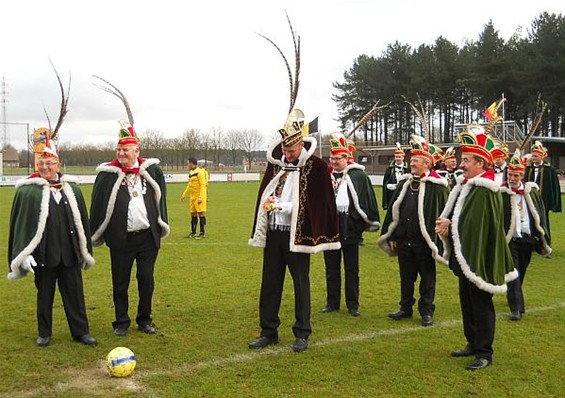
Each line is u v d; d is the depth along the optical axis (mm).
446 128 48188
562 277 9695
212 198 27891
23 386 5023
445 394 4895
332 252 7445
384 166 48969
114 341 6203
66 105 6211
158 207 6535
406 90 46125
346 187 7367
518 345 6121
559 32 37938
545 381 5176
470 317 5762
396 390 4969
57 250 5910
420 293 7008
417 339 6340
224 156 74188
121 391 4918
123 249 6332
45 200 5852
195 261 10930
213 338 6340
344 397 4824
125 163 6379
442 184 6922
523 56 38812
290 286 8805
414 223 6922
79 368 5441
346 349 6004
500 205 5594
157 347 6023
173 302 7867
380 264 10781
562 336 6430
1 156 43062
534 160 11922
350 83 49094
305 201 5988
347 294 7391
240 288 8719
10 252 5867
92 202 6426
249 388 4988
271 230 6137
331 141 7590
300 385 5062
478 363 5473
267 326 6133
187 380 5156
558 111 39781
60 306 7570
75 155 61125
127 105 6656
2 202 24656
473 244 5453
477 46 42219
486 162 5590
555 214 20625
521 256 7562
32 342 6152
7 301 7844
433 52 46844
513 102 40688
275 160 6180
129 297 8133
